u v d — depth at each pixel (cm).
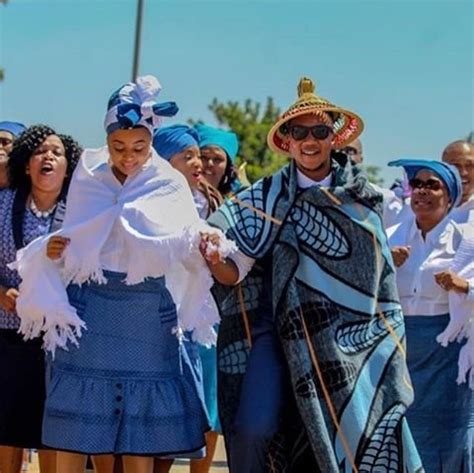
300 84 655
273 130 655
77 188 645
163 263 632
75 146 705
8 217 695
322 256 637
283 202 643
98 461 683
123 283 641
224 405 647
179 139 779
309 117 639
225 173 861
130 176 644
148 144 643
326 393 629
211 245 628
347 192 641
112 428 634
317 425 619
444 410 749
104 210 638
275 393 626
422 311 752
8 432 694
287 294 631
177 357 656
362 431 626
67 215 643
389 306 647
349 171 648
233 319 649
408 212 774
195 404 659
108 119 643
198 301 652
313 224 640
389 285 649
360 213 642
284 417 635
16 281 695
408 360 752
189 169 778
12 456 718
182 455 697
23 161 696
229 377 646
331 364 629
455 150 847
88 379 636
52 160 689
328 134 638
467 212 769
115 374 637
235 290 648
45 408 647
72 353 639
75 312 632
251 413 620
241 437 621
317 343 631
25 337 646
